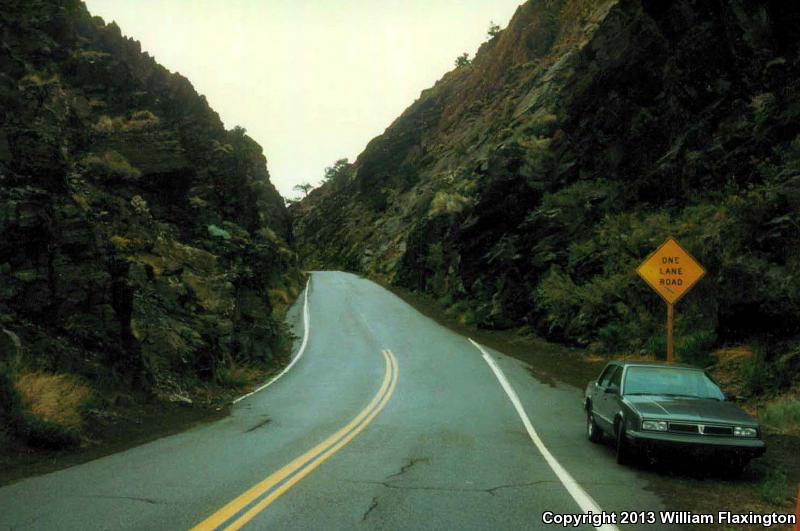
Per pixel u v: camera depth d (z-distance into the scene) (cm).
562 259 3089
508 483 775
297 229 17462
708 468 912
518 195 3947
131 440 1104
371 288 6869
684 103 2781
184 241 2589
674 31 3017
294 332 3962
